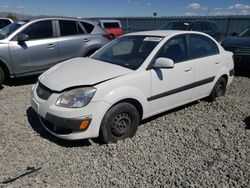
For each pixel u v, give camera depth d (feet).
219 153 11.05
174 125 13.71
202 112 15.55
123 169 9.78
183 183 9.07
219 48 16.75
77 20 22.86
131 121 11.82
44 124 11.72
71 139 10.57
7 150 10.88
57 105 10.53
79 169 9.75
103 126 10.80
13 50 19.10
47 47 20.59
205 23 40.16
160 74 12.53
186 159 10.56
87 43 22.86
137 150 11.06
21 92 18.98
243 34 29.09
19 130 12.73
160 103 12.97
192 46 14.71
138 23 84.53
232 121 14.37
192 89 14.66
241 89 20.92
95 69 11.94
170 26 40.09
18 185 8.77
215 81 16.38
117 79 11.08
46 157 10.48
